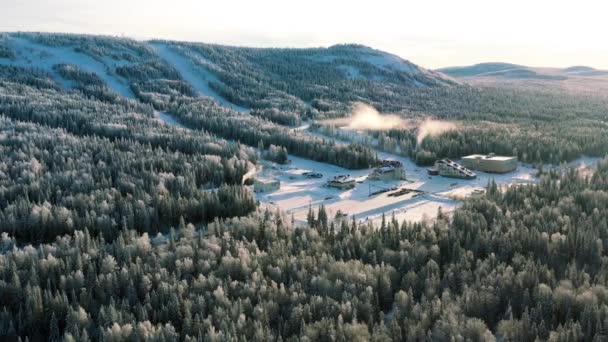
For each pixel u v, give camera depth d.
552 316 80.25
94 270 94.88
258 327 77.25
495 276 90.00
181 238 114.69
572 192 133.25
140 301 89.62
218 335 74.31
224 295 86.56
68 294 90.88
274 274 92.88
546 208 119.00
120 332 76.69
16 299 88.31
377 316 84.31
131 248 103.38
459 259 97.88
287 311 83.19
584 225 108.38
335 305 81.88
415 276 90.56
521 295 85.44
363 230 112.19
